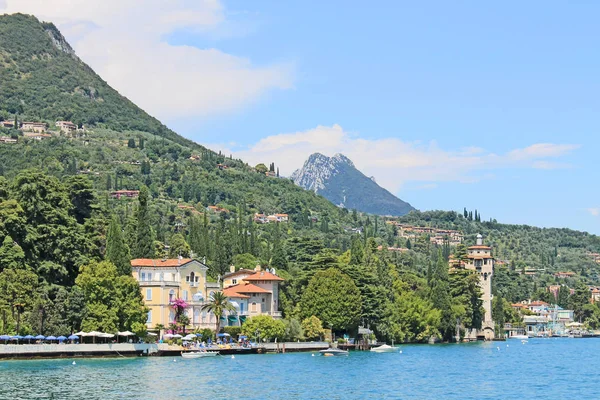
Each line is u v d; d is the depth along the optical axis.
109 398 130.50
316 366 191.38
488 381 174.25
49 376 153.62
